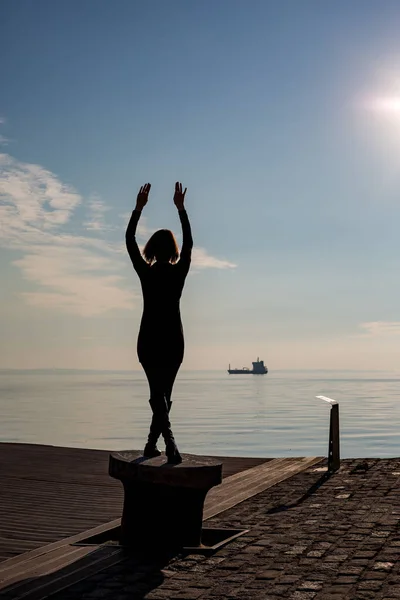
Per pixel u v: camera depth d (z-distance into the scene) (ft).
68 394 474.08
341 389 595.47
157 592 14.80
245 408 273.95
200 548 18.62
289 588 14.83
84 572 16.48
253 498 27.58
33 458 40.01
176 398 388.57
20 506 26.27
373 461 37.09
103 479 33.06
